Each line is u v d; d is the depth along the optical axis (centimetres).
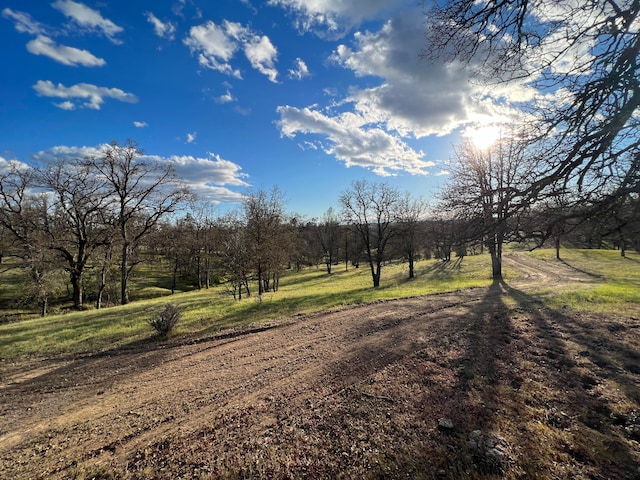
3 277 3416
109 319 1334
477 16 386
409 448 422
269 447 441
